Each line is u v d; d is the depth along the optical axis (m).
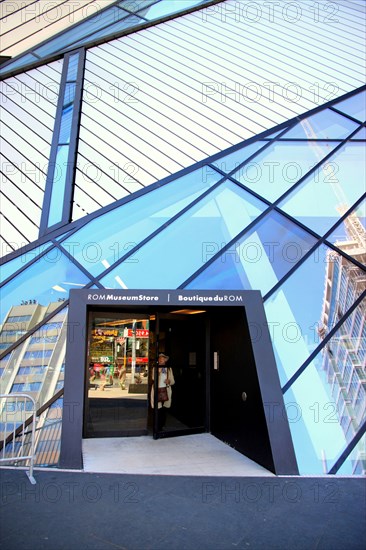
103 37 13.21
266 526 4.48
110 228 8.88
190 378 9.63
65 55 12.82
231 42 13.65
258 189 9.56
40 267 8.23
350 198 9.58
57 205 9.49
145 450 7.75
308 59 13.20
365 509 5.00
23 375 7.15
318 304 7.92
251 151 10.33
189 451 7.73
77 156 10.43
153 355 9.25
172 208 9.23
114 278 8.02
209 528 4.41
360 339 7.65
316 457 6.54
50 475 6.07
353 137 10.82
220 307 8.10
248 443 7.29
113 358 9.18
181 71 12.55
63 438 6.57
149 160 10.36
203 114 11.34
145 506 4.97
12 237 9.22
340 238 8.84
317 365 7.32
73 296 7.45
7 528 4.30
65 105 11.49
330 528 4.46
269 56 13.20
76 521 4.50
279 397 6.79
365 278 8.31
